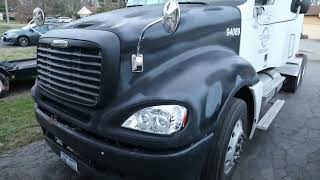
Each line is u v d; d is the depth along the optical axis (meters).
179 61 2.97
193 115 2.61
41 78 3.39
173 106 2.57
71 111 3.02
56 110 3.13
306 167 4.11
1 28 34.31
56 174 3.89
